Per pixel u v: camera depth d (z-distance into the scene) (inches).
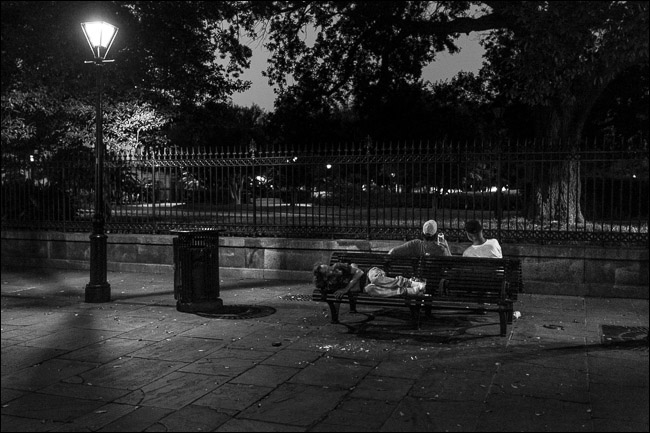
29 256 551.2
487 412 192.4
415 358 251.1
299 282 452.8
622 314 338.3
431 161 422.6
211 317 330.0
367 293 301.7
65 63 520.4
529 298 387.2
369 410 195.2
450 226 420.2
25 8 446.3
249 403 202.1
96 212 381.4
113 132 694.5
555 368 236.4
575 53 428.5
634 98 914.1
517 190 411.5
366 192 455.2
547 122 604.7
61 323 318.0
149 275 494.3
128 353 261.4
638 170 390.0
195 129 908.6
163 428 182.5
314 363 245.3
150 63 638.5
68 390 216.1
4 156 567.2
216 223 492.1
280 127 979.9
